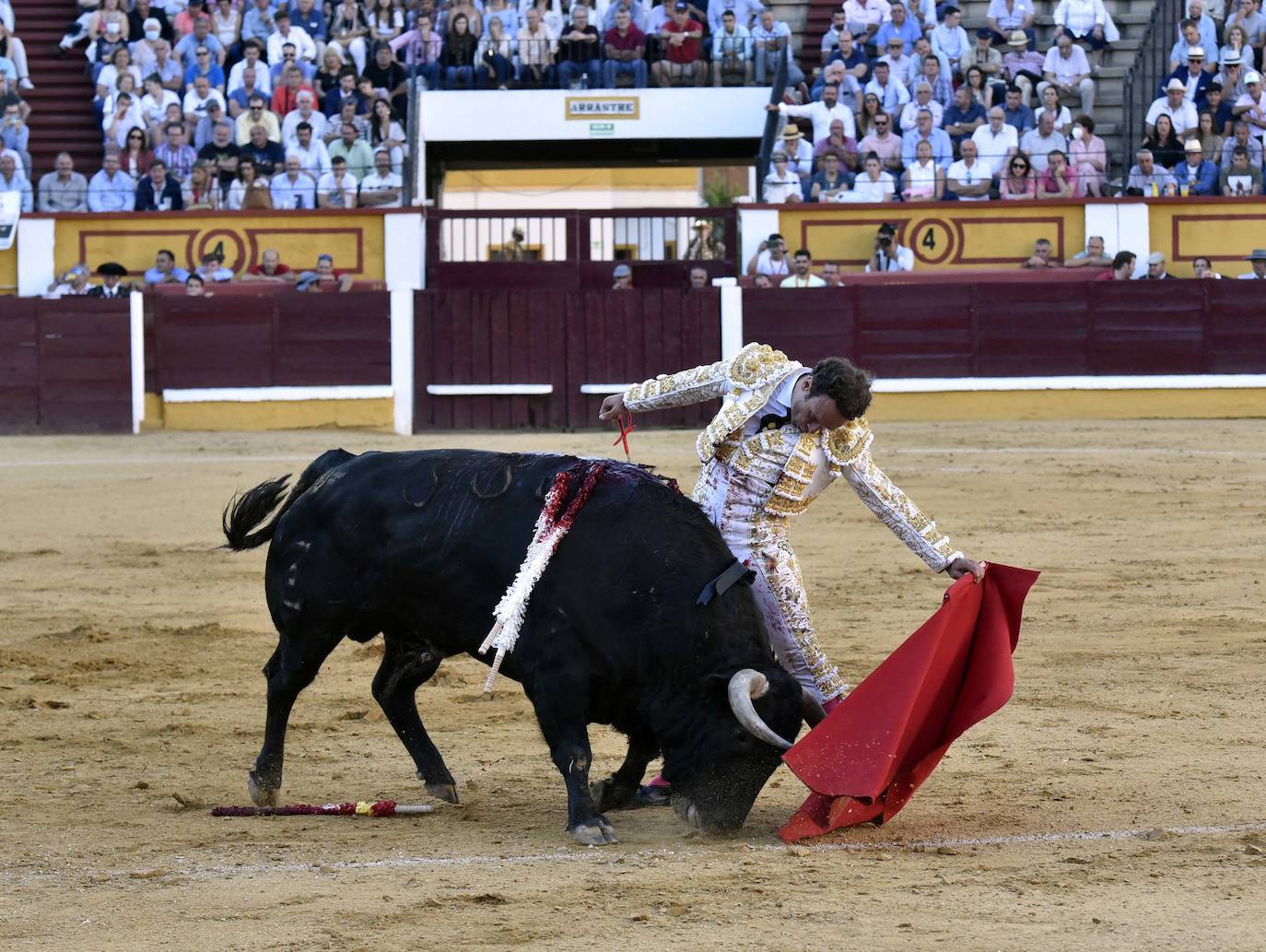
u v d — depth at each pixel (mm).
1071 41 38031
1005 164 36156
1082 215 35875
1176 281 34625
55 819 8648
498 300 35125
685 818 7961
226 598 16641
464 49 39469
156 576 17984
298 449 31000
